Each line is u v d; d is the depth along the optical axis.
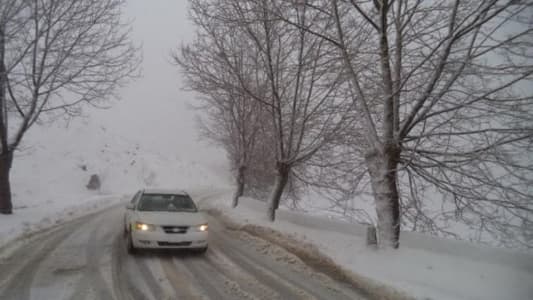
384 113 6.83
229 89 10.58
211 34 9.80
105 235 8.93
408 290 4.98
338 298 4.87
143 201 7.92
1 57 9.88
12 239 7.77
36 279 5.13
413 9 6.45
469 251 5.50
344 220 9.01
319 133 10.14
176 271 5.88
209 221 12.64
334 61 8.41
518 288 4.46
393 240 6.52
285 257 7.00
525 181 5.46
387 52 6.77
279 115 10.30
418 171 6.79
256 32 9.80
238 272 5.96
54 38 10.41
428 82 6.45
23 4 9.57
